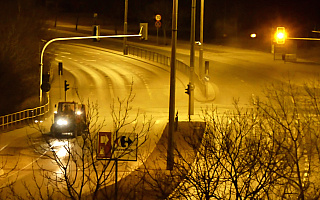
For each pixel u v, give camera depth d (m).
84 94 67.81
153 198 19.45
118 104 61.22
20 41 61.03
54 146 35.78
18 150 34.50
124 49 86.38
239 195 15.41
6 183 25.23
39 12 76.81
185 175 18.58
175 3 27.47
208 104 60.44
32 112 50.47
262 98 60.31
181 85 74.19
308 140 24.39
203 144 20.92
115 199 16.89
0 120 48.94
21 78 57.50
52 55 93.31
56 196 22.12
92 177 25.67
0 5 65.62
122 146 17.98
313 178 21.14
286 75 81.12
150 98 65.69
